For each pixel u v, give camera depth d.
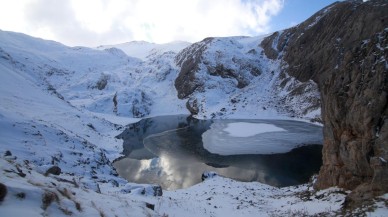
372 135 15.48
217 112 86.81
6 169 8.58
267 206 21.17
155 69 128.50
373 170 15.73
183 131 67.25
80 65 154.50
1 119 29.09
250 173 38.53
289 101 85.00
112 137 57.19
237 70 104.31
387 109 15.13
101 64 162.25
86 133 50.50
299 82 88.00
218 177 34.31
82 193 10.13
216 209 19.69
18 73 59.50
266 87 97.00
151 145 54.28
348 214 13.98
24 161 12.52
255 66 106.19
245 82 101.62
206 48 117.19
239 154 46.81
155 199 17.41
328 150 20.41
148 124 78.12
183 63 123.88
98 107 94.56
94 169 31.72
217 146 52.12
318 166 40.25
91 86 118.88
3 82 47.97
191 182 36.12
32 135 30.08
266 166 40.94
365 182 15.88
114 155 46.72
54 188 8.58
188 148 51.78
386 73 15.59
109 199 10.75
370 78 16.72
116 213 9.19
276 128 64.06
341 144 18.19
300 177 36.62
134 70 141.62
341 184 18.78
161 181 36.59
